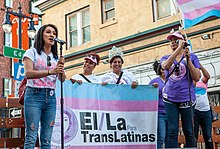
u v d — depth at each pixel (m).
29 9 20.05
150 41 10.74
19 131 5.98
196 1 6.49
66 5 14.02
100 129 5.01
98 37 12.53
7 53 8.80
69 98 4.91
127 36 11.35
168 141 4.19
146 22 11.01
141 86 5.26
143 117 5.20
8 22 10.65
